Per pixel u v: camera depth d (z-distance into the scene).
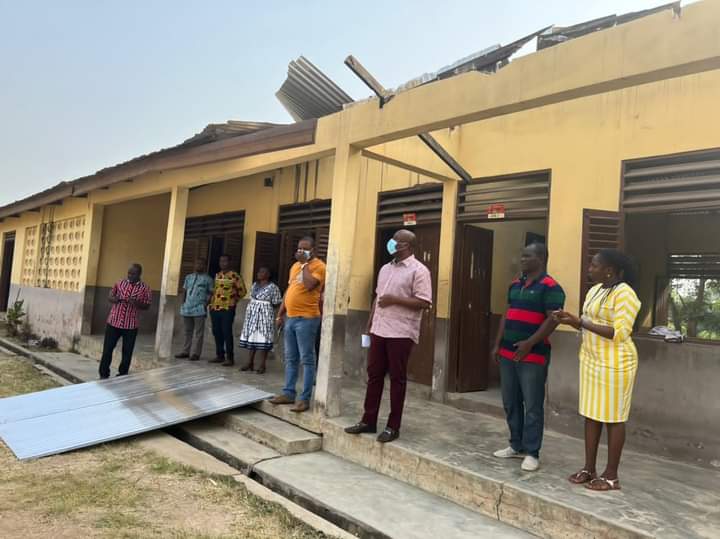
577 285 5.30
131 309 7.58
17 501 3.66
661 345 4.66
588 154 5.38
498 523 3.57
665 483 3.88
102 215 10.60
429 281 4.57
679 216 5.58
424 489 4.09
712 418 4.36
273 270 9.02
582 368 3.72
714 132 4.62
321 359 5.14
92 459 4.62
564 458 4.34
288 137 5.70
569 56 3.67
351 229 5.22
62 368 8.52
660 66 3.27
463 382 6.44
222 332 8.15
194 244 11.17
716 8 3.10
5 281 16.19
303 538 3.36
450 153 6.31
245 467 4.56
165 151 7.30
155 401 5.93
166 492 3.93
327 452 4.91
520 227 8.10
